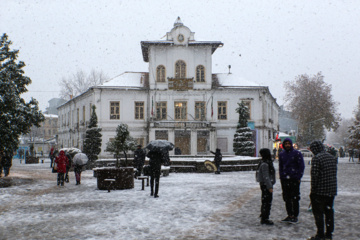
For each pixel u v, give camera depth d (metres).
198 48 42.78
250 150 36.78
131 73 44.97
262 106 43.03
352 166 30.31
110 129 41.56
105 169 13.79
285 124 106.25
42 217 8.41
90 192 13.08
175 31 42.50
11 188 14.42
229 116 42.72
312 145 6.68
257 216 8.39
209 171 23.12
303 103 60.88
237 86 42.97
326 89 61.84
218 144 42.53
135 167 19.59
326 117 61.44
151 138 41.00
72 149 26.06
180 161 23.94
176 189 13.77
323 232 6.29
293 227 7.26
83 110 46.44
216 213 8.77
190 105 42.38
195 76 42.56
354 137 39.31
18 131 18.97
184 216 8.40
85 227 7.32
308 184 15.62
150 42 41.94
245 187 14.42
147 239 6.36
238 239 6.32
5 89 17.84
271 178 7.61
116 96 41.88
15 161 45.12
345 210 9.16
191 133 41.22
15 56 19.88
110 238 6.43
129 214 8.66
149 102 42.16
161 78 42.38
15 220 8.09
